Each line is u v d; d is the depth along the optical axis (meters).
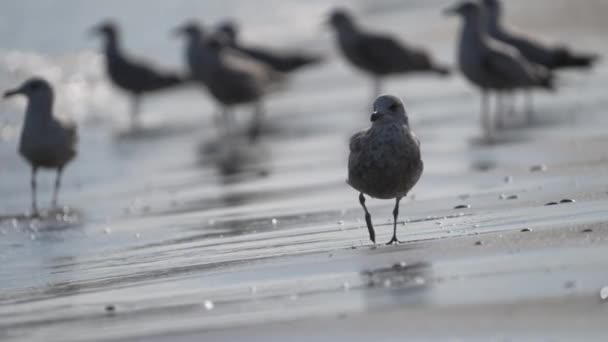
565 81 25.70
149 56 32.09
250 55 28.95
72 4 34.25
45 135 16.66
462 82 27.53
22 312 9.38
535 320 7.43
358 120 22.98
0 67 28.89
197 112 26.92
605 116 20.59
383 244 10.79
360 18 36.06
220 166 19.16
